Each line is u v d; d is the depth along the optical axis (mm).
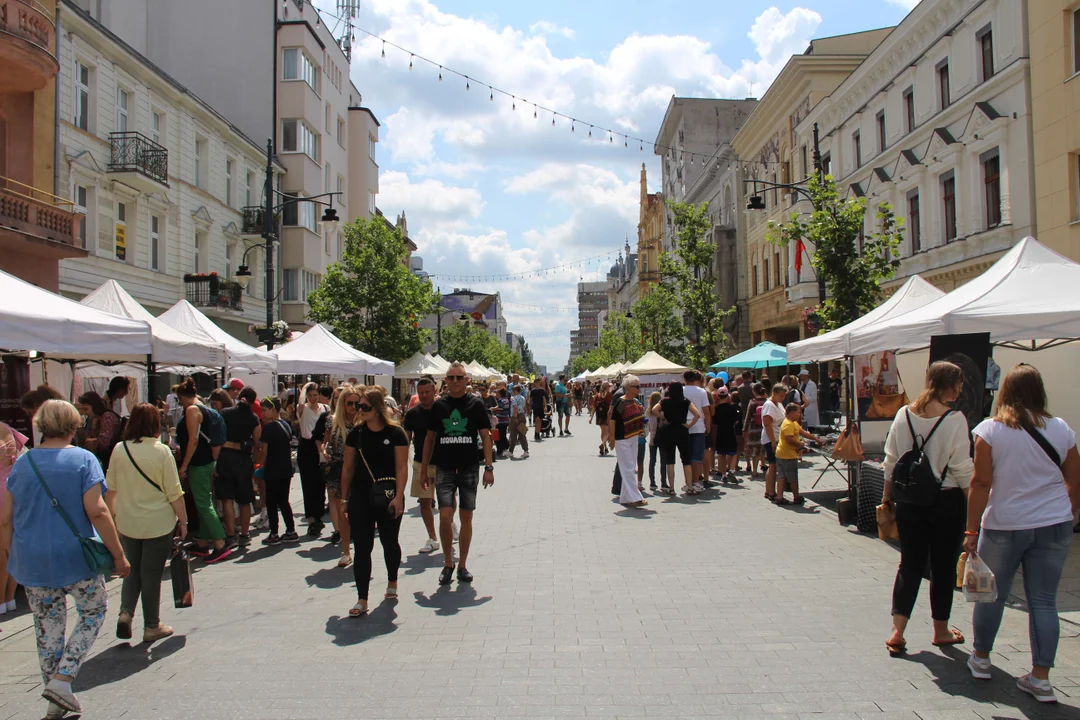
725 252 43406
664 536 9172
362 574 6238
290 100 31844
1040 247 8289
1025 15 17547
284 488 9367
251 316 28016
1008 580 4477
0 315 6504
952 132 20703
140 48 30766
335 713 4238
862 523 9242
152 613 5613
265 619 6109
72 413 4625
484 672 4824
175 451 8414
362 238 27312
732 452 13711
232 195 27328
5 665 5223
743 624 5734
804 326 31906
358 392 8836
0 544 4492
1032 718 4066
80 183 18219
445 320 86562
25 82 14227
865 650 5129
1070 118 16234
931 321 7906
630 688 4520
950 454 4922
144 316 10922
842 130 28188
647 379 25484
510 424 20047
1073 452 4469
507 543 8930
